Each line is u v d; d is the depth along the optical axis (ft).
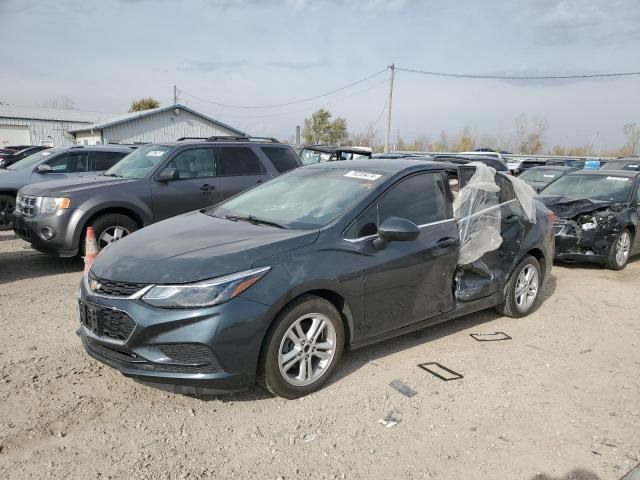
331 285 12.25
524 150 194.49
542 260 19.40
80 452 9.96
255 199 16.25
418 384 13.21
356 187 14.57
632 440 11.05
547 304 20.71
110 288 11.32
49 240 22.72
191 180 25.96
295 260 11.91
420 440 10.80
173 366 10.84
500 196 17.95
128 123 118.62
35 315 17.19
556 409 12.29
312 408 11.84
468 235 15.84
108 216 23.50
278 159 29.32
